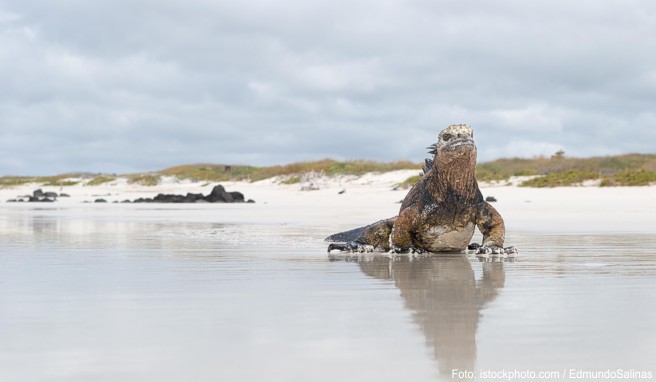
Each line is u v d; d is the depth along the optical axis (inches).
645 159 2423.7
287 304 236.5
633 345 170.1
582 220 872.9
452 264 394.6
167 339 178.2
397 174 2479.1
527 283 296.4
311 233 685.3
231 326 195.6
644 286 283.3
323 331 187.9
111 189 2989.7
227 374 144.6
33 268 361.4
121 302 242.2
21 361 155.9
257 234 669.9
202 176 3203.7
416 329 190.4
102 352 164.2
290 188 2482.8
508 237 608.7
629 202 1240.2
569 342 173.3
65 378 142.0
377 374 144.4
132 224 874.1
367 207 1366.9
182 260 407.2
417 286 288.0
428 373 145.4
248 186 2721.5
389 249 509.4
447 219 470.0
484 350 165.0
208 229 756.0
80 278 316.8
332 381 139.5
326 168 2738.7
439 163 458.0
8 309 227.1
